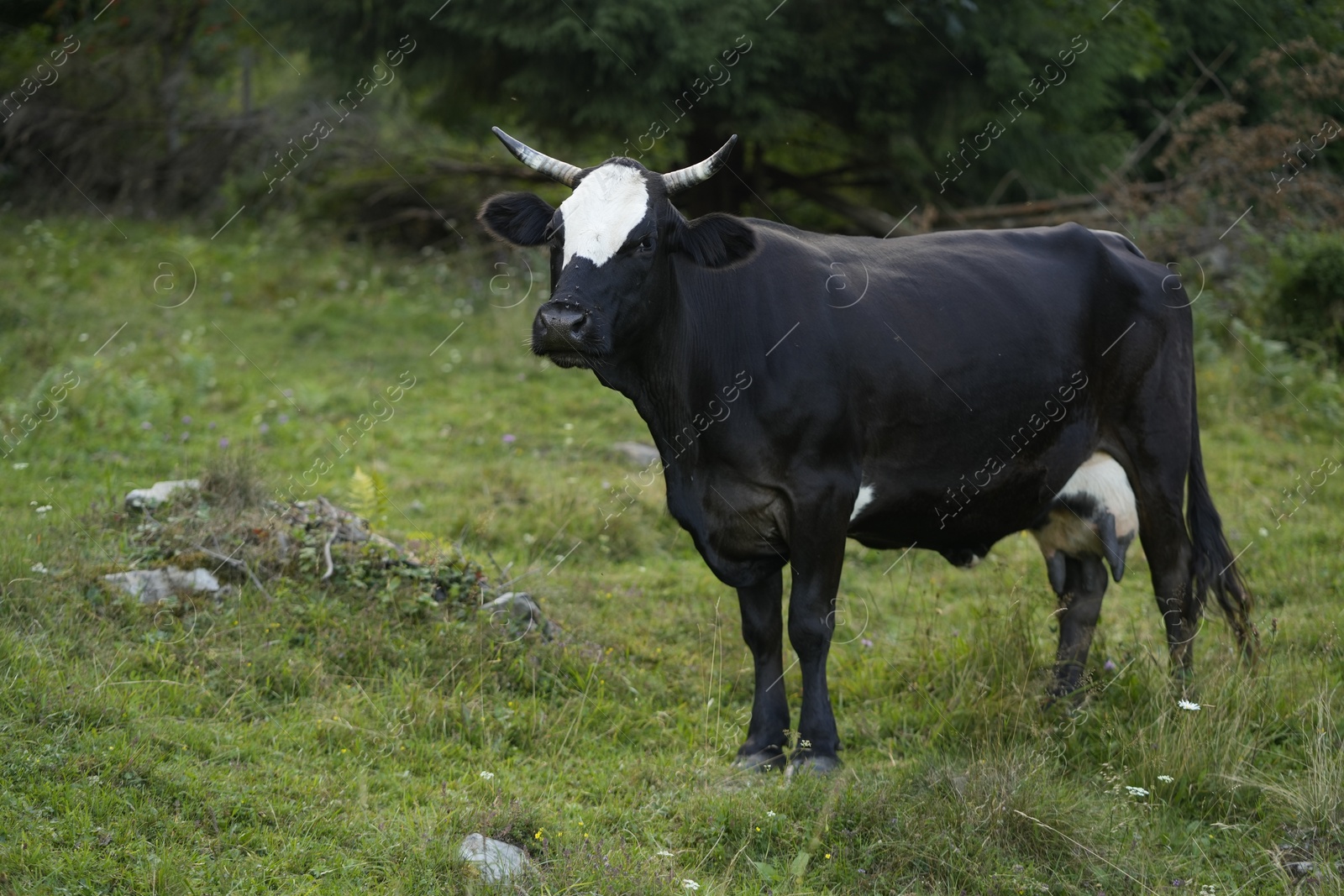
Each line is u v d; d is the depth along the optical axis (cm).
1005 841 807
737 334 956
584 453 1706
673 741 994
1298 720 969
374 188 2919
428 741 927
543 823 805
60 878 679
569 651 1074
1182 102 2666
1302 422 1838
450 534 1367
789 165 2966
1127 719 991
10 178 2923
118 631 987
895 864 792
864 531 1035
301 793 813
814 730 948
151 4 3012
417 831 774
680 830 827
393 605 1085
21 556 1052
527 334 2109
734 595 1292
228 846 744
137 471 1466
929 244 1080
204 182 2966
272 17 2689
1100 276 1108
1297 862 804
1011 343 1034
